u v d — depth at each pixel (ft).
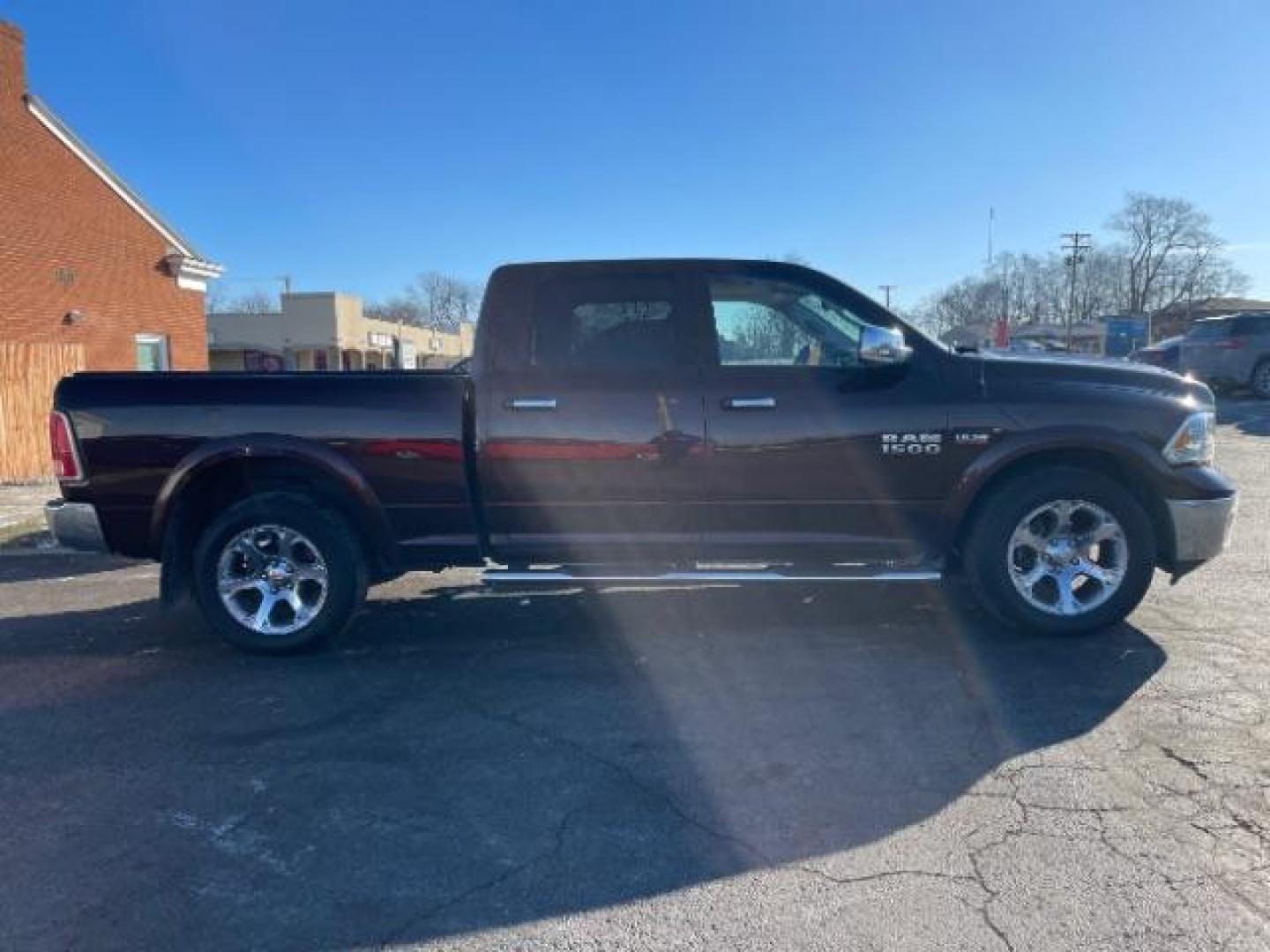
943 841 9.09
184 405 14.73
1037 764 10.64
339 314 142.20
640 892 8.39
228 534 14.85
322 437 14.70
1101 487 14.38
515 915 8.08
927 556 15.07
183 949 7.68
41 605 19.03
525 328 14.90
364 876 8.73
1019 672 13.60
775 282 14.98
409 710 12.80
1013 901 8.07
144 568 22.74
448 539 15.08
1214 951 7.35
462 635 16.22
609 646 15.38
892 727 11.80
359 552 15.14
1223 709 12.08
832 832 9.34
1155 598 17.30
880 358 13.57
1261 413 51.90
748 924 7.87
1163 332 246.68
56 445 14.85
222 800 10.28
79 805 10.23
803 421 14.44
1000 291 276.41
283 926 7.98
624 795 10.23
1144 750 10.92
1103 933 7.60
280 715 12.76
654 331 14.93
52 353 41.88
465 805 10.08
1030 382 14.57
